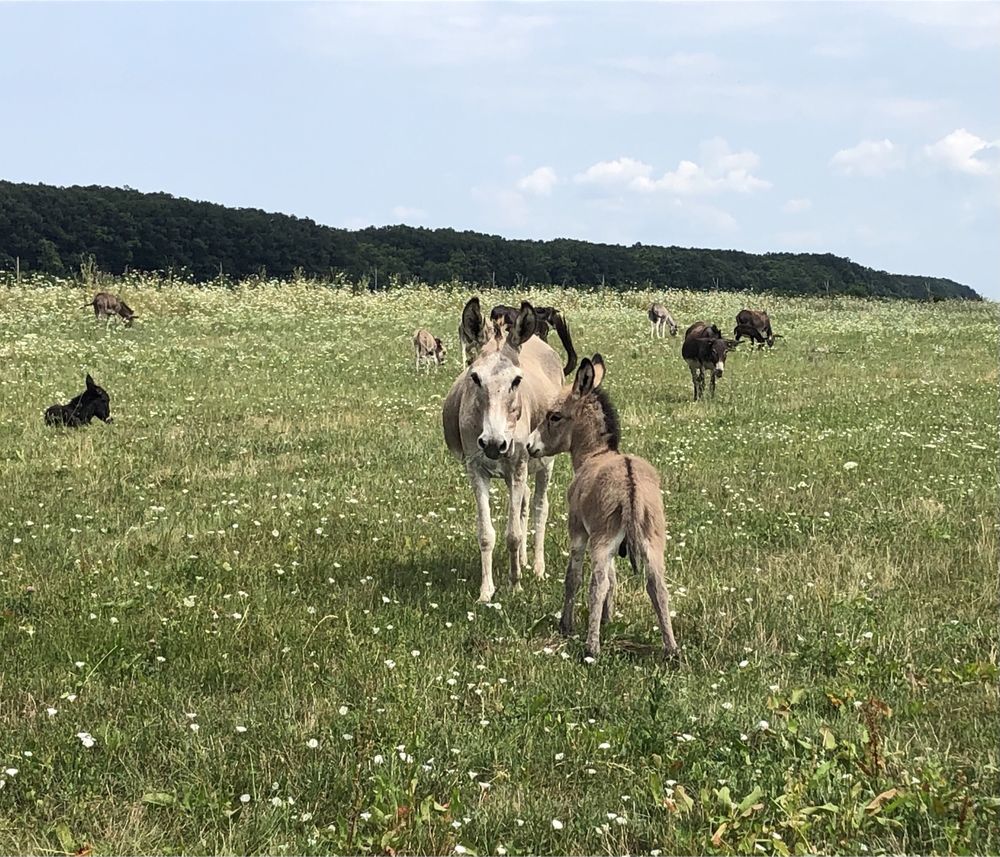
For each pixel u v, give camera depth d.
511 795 4.95
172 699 5.98
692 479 12.12
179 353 24.72
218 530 9.68
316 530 9.53
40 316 31.61
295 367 22.91
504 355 8.03
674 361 26.45
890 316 46.94
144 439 14.38
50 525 9.72
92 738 5.30
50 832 4.61
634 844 4.62
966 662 6.43
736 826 4.54
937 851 4.43
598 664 6.52
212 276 63.28
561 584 8.41
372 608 7.62
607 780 5.14
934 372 24.45
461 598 7.90
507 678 6.39
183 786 4.95
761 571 8.55
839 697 5.90
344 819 4.66
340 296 42.22
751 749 5.41
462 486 11.87
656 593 6.62
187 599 7.41
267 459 13.34
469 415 8.17
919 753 5.32
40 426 15.43
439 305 42.75
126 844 4.50
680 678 6.28
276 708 5.85
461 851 4.38
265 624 7.10
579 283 73.31
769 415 17.39
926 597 7.89
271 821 4.64
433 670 6.37
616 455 7.23
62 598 7.61
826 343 32.78
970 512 10.54
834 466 12.85
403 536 9.62
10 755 5.14
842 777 4.93
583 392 7.77
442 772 5.16
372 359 25.27
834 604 7.50
